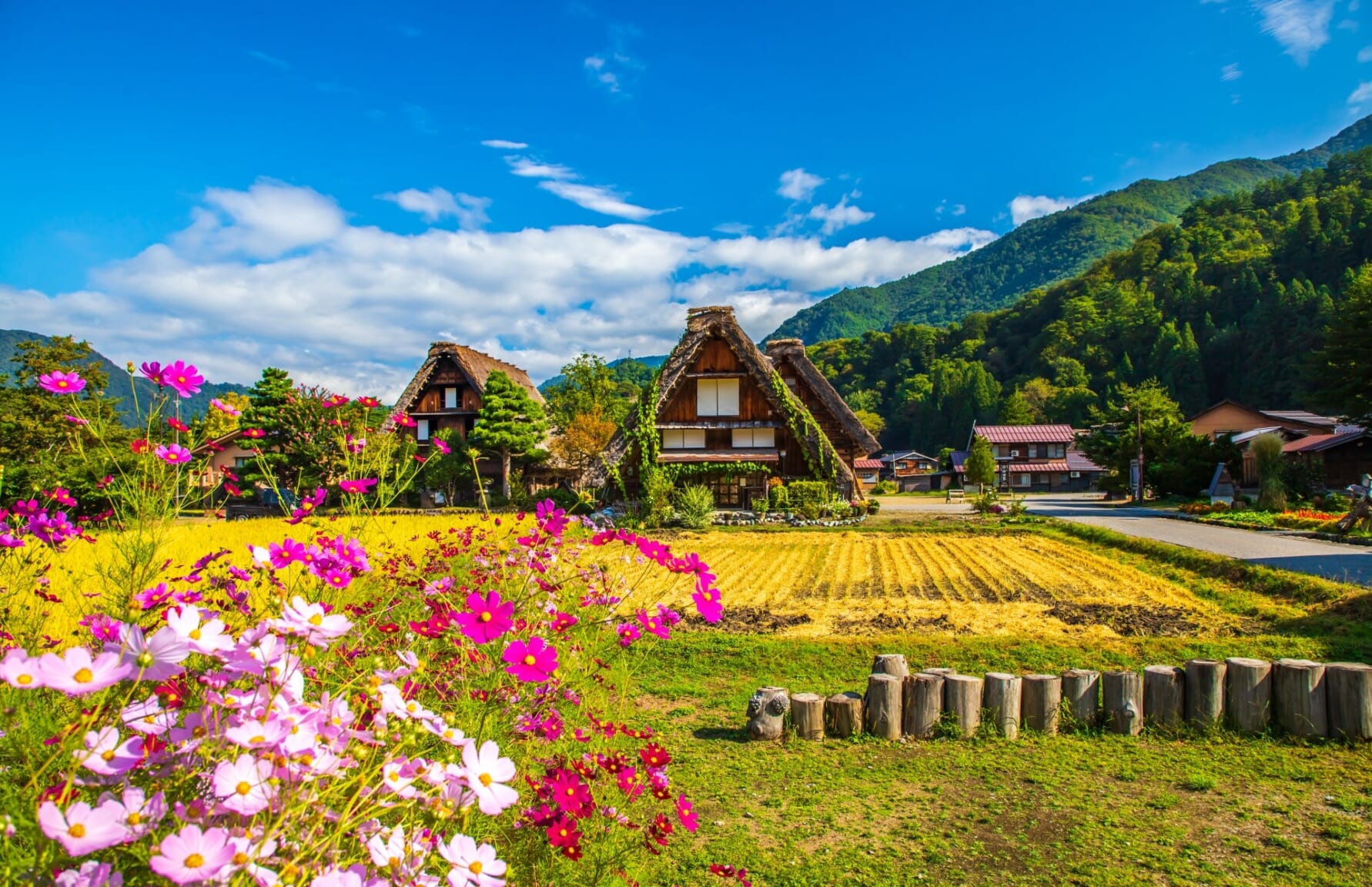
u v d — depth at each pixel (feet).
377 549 16.05
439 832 6.79
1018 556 50.60
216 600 8.98
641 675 23.35
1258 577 34.96
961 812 13.96
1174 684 17.94
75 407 9.41
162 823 4.80
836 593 37.96
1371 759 16.02
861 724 18.33
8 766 5.49
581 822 8.52
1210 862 11.96
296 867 4.82
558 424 147.64
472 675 9.97
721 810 14.16
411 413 122.31
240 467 83.46
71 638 8.87
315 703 6.36
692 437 93.56
